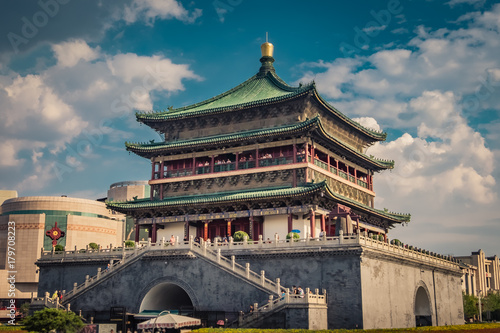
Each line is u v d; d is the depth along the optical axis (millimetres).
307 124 76875
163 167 90625
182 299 74625
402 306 69562
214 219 81812
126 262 69438
